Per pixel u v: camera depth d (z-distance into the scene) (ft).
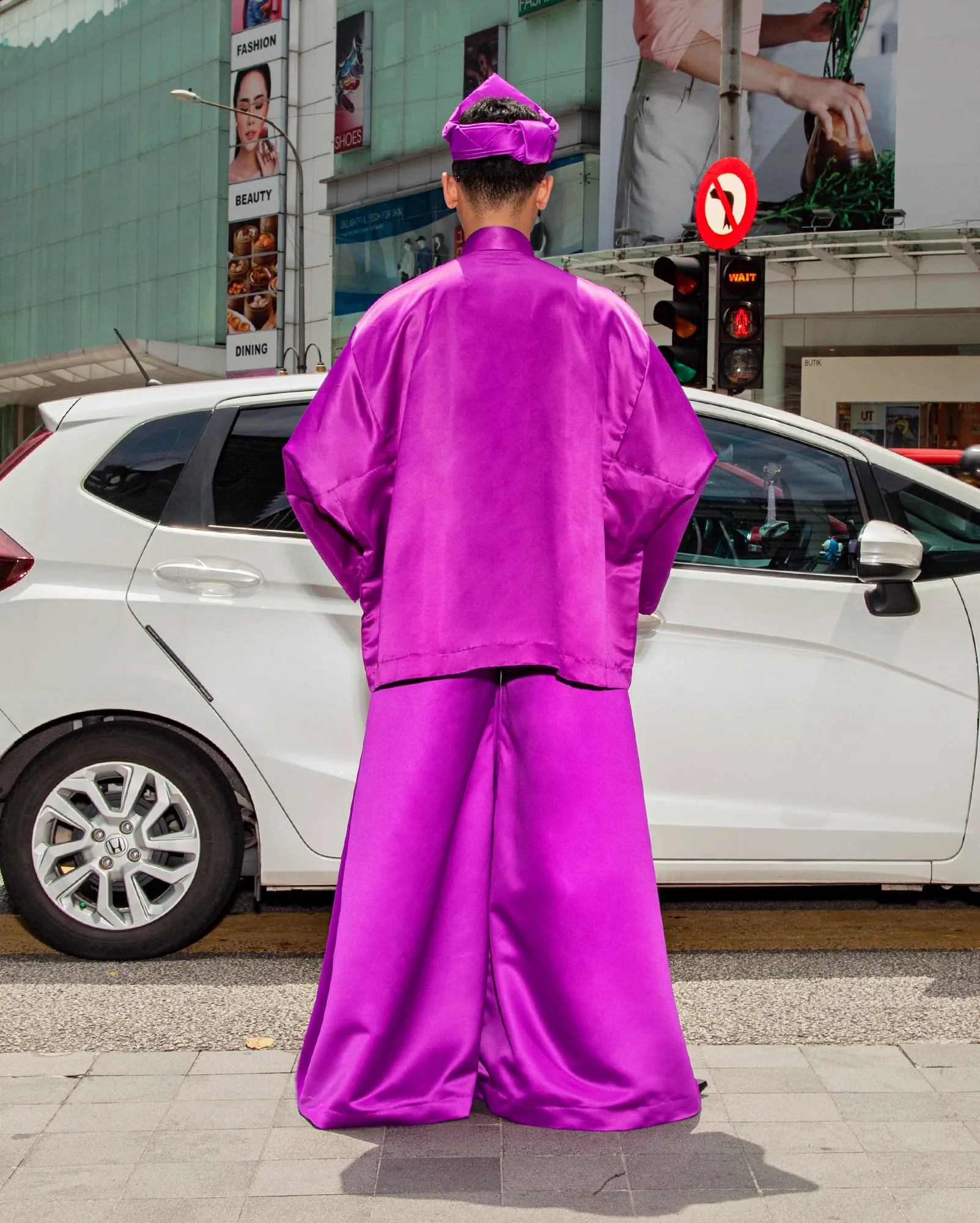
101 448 13.35
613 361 8.62
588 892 8.66
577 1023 8.77
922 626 13.14
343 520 8.46
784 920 14.52
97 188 154.10
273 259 122.11
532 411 8.52
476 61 92.58
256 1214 7.71
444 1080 8.97
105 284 152.56
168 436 13.34
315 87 118.83
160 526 13.12
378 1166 8.32
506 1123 8.96
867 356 63.41
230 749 12.87
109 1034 11.05
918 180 61.21
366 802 8.70
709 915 14.76
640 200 73.20
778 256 60.64
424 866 8.66
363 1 106.83
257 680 12.86
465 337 8.54
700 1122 8.96
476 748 8.86
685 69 70.23
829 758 13.01
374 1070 8.82
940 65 60.49
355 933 8.70
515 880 8.92
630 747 8.77
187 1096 9.48
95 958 13.07
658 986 8.77
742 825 12.90
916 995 12.00
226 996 12.10
